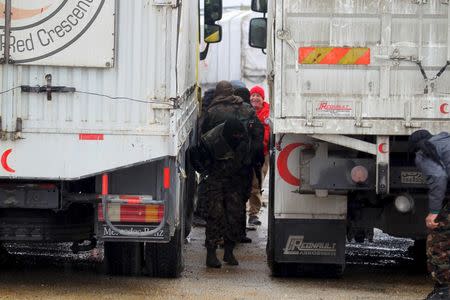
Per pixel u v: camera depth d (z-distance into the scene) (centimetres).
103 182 3100
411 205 3297
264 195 6197
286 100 3256
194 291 3312
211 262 3875
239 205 3891
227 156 3806
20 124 3045
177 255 3531
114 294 3203
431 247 3069
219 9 4862
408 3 3244
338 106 3253
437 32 3250
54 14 3036
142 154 3053
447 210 3044
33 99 3052
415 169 3325
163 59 3045
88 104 3052
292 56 3256
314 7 3250
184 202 3834
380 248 4512
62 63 3038
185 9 3434
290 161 3484
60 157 3056
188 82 3859
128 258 3553
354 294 3334
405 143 3378
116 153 3056
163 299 3142
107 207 3119
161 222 3122
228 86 4031
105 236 3127
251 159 3906
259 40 4375
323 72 3256
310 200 3500
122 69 3052
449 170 2975
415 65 3250
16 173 3052
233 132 3784
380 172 3256
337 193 3434
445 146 2986
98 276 3575
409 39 3253
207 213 3875
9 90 3048
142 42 3048
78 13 3036
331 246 3506
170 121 3045
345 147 3375
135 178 3139
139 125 3052
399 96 3250
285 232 3516
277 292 3347
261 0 4341
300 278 3681
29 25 3038
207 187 3875
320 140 3334
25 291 3228
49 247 4297
